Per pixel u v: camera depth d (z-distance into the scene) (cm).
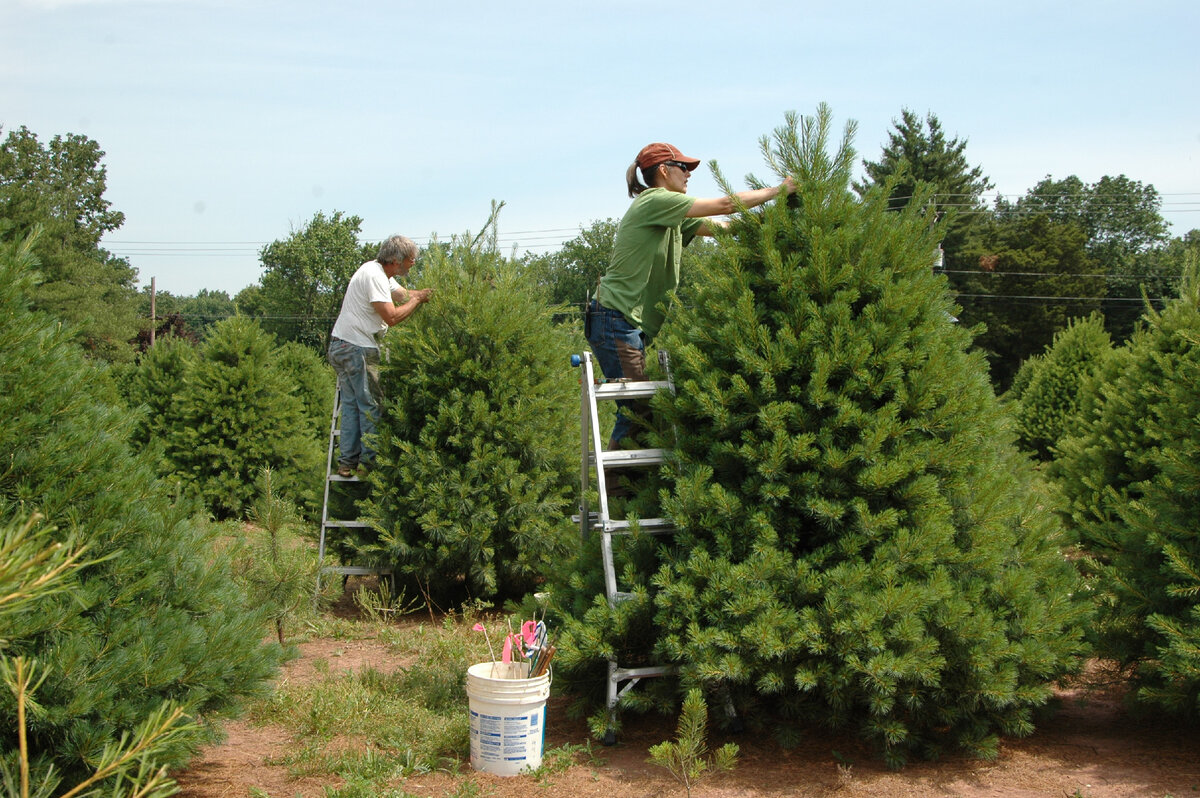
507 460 718
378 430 731
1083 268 4325
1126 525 490
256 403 1263
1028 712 402
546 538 718
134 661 306
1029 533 439
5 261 347
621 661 426
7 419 316
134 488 343
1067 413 1339
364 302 720
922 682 381
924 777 381
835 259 423
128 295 3350
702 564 394
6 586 154
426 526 695
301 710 458
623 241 496
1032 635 393
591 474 743
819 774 383
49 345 348
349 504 766
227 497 1207
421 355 724
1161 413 471
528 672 411
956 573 402
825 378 399
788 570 388
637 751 410
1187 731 431
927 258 436
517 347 755
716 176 449
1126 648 423
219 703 351
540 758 391
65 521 312
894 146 4625
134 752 193
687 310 466
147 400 1294
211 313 9688
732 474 424
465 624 671
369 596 730
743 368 419
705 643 375
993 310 4309
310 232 4862
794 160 442
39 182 4044
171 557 346
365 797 345
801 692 406
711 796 359
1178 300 803
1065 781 375
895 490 401
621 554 438
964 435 410
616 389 461
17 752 282
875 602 367
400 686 504
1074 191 6125
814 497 396
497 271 782
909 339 414
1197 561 401
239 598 381
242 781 377
